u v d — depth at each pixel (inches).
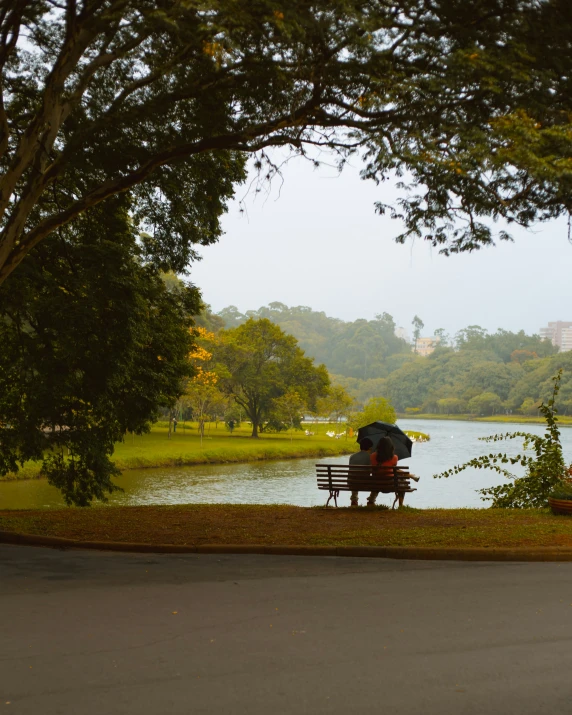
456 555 407.8
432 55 418.3
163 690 193.8
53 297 730.8
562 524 492.7
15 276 701.3
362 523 530.6
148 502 1222.9
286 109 477.1
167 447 2265.0
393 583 336.8
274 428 3329.2
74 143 506.0
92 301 709.9
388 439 631.8
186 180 698.8
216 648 231.5
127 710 180.1
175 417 2765.7
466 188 498.0
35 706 182.2
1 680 201.2
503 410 7362.2
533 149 387.2
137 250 804.6
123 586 337.1
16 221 511.2
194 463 2018.9
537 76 400.8
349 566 388.5
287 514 598.2
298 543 449.4
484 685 197.6
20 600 305.7
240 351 3225.9
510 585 328.5
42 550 460.8
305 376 3393.2
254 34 402.6
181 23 395.9
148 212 762.2
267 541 461.4
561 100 425.7
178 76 487.8
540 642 237.1
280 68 434.3
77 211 538.0
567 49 399.9
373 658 221.0
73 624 263.0
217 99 510.6
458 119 427.8
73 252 745.6
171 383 846.5
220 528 523.2
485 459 725.3
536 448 683.4
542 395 6820.9
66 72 475.5
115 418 839.7
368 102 433.4
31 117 607.2
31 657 221.9
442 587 325.7
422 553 413.4
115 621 267.1
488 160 394.9
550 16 398.9
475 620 265.1
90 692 192.1
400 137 441.7
